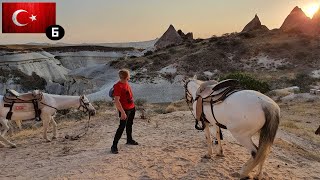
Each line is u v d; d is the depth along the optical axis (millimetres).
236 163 7484
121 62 93375
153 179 6645
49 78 111250
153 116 15703
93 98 54250
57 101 10789
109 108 22156
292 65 73562
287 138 13164
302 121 21625
